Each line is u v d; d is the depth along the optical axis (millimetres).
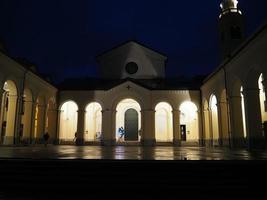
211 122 29156
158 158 9758
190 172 7801
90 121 36125
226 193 6812
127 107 35938
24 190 6996
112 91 32781
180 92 32938
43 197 6473
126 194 6758
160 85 34250
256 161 8438
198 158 9844
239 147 21844
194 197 6539
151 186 7039
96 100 32781
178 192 6863
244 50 19172
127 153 13609
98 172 7805
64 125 35531
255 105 19266
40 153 12359
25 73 24781
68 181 7375
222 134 25344
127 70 36156
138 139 35188
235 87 22469
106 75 36312
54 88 32219
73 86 33500
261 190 6953
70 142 33812
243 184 7234
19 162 8414
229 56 21859
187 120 36375
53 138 32281
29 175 7707
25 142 25844
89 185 7102
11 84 23281
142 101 32469
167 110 36281
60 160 8492
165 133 35875
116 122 35594
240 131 22094
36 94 27500
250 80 19500
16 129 23375
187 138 35969
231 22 30078
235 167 8023
